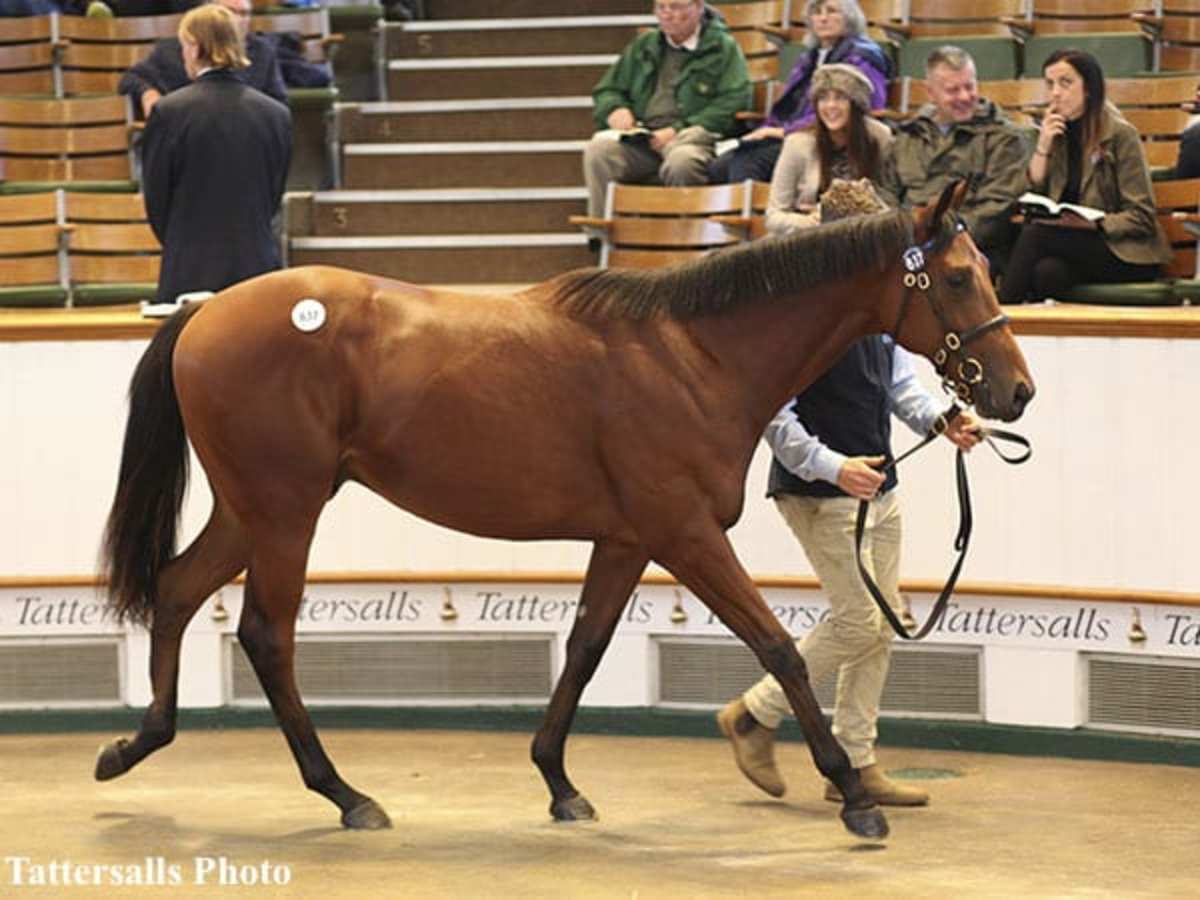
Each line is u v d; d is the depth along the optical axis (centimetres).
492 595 872
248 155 887
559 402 666
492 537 687
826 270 663
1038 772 794
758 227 1020
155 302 916
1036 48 1178
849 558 711
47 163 1226
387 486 678
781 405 677
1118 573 809
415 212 1204
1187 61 1159
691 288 670
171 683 720
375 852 654
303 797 744
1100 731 819
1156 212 949
